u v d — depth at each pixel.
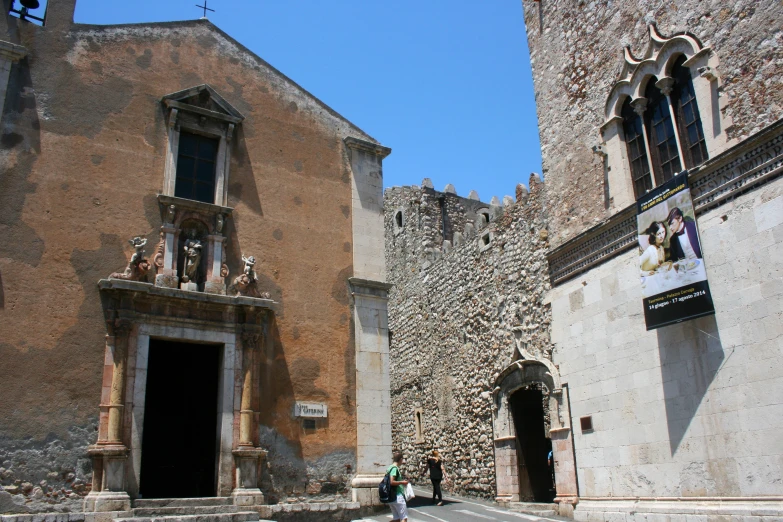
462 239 26.70
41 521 12.59
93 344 14.42
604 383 16.17
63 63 15.91
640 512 14.30
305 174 18.69
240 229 17.12
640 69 16.12
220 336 15.91
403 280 32.78
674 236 14.28
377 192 19.75
